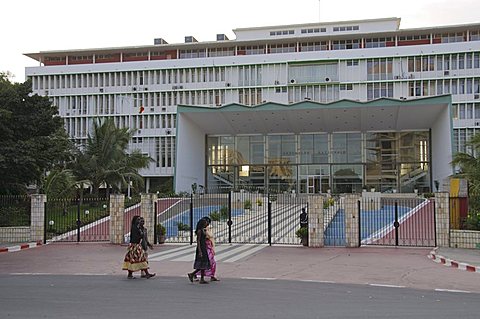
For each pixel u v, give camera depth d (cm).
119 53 7150
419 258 1705
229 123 5906
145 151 6538
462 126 5769
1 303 956
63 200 2811
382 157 6112
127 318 827
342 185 6175
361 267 1495
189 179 5794
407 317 841
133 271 1298
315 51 6444
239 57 6456
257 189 6172
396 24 6906
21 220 2398
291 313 868
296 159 6309
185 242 2239
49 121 2717
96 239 2411
